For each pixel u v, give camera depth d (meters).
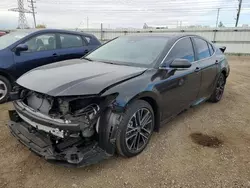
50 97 2.42
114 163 2.78
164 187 2.42
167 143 3.28
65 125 2.23
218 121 4.17
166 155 2.98
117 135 2.56
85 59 3.74
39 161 2.77
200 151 3.11
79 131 2.27
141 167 2.73
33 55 4.91
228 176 2.61
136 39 3.92
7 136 3.31
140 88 2.72
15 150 2.97
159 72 3.10
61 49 5.46
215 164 2.83
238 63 15.09
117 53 3.66
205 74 4.24
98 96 2.36
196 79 3.93
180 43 3.71
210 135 3.60
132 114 2.70
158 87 3.01
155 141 3.32
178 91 3.47
